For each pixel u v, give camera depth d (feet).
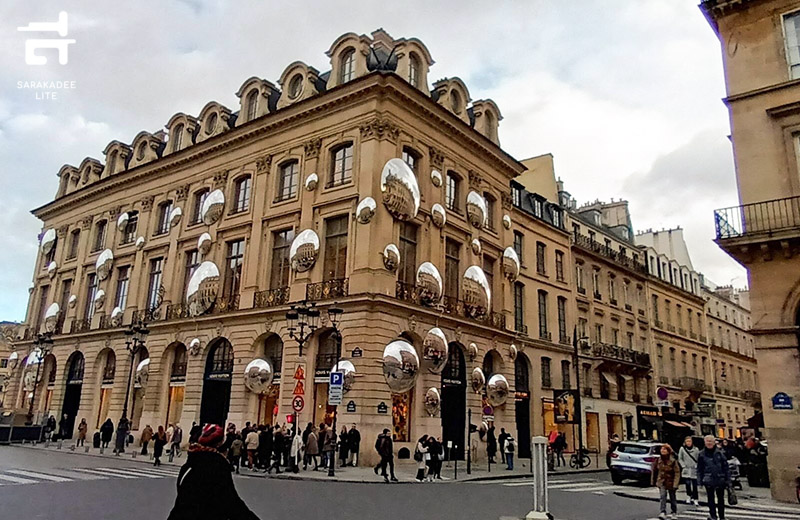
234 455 61.36
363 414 69.15
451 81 94.43
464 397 85.87
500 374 89.92
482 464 83.05
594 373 119.44
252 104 98.48
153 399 93.09
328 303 74.69
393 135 80.84
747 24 56.85
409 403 77.51
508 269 97.60
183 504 13.47
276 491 43.86
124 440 82.69
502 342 95.09
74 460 67.67
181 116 109.19
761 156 53.42
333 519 31.91
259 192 90.89
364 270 73.87
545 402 106.63
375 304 72.59
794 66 53.93
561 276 118.62
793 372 48.26
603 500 47.29
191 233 99.81
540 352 107.65
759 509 43.68
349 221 78.38
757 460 66.80
